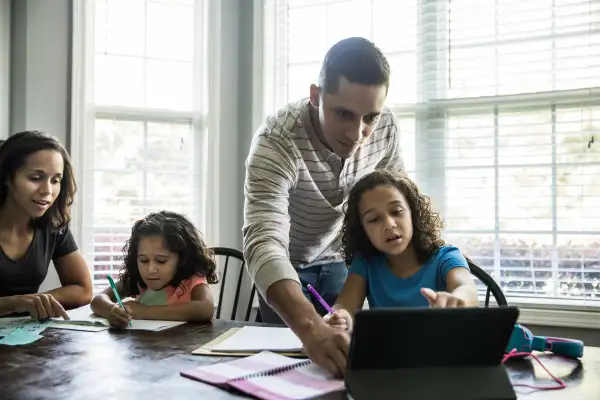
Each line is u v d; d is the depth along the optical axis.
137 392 0.81
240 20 2.58
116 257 2.54
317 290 1.67
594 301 2.09
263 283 1.04
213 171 2.54
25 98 2.39
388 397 0.70
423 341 0.72
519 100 2.22
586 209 2.11
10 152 1.59
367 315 0.69
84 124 2.49
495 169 2.24
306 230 1.55
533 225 2.19
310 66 2.55
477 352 0.74
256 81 2.54
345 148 1.24
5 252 1.66
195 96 2.64
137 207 2.56
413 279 1.35
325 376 0.87
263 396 0.78
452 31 2.33
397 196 1.34
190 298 1.50
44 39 2.42
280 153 1.32
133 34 2.60
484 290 2.23
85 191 2.50
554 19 2.17
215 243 2.52
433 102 2.35
